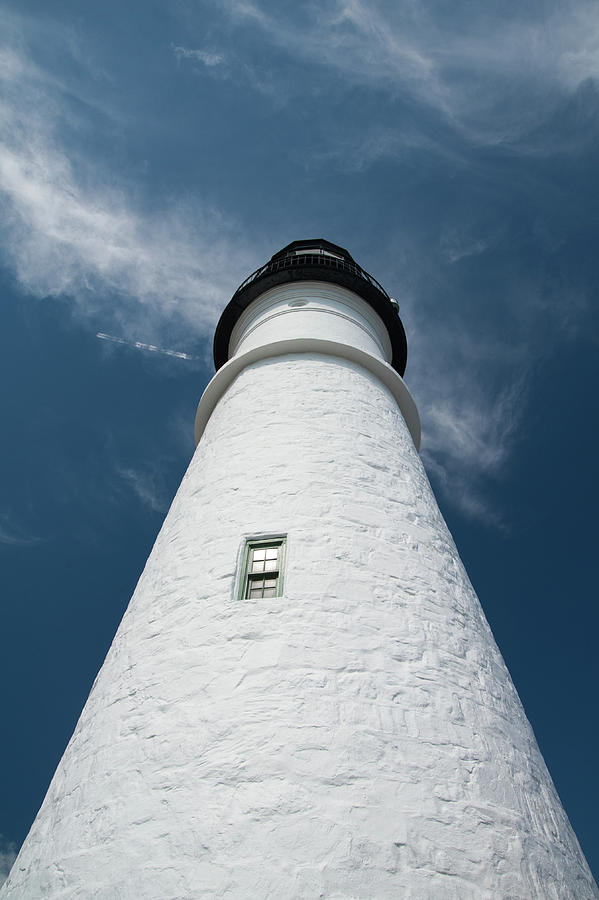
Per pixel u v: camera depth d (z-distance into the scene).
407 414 12.25
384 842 4.99
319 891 4.61
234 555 7.61
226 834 4.99
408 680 6.40
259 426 9.90
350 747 5.57
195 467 10.31
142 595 8.24
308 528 7.78
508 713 6.99
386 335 15.18
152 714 6.21
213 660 6.41
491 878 5.12
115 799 5.62
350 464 9.08
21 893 5.54
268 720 5.73
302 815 5.05
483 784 5.84
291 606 6.78
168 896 4.73
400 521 8.50
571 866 5.95
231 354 15.37
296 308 13.65
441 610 7.56
